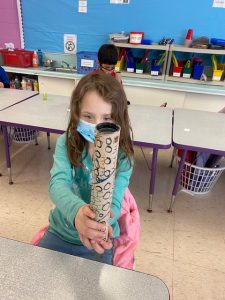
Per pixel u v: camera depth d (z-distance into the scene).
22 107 2.08
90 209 0.51
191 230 1.80
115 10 3.21
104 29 3.34
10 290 0.52
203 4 2.97
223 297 1.35
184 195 2.16
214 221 1.90
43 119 1.84
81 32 3.42
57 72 3.30
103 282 0.55
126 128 0.84
